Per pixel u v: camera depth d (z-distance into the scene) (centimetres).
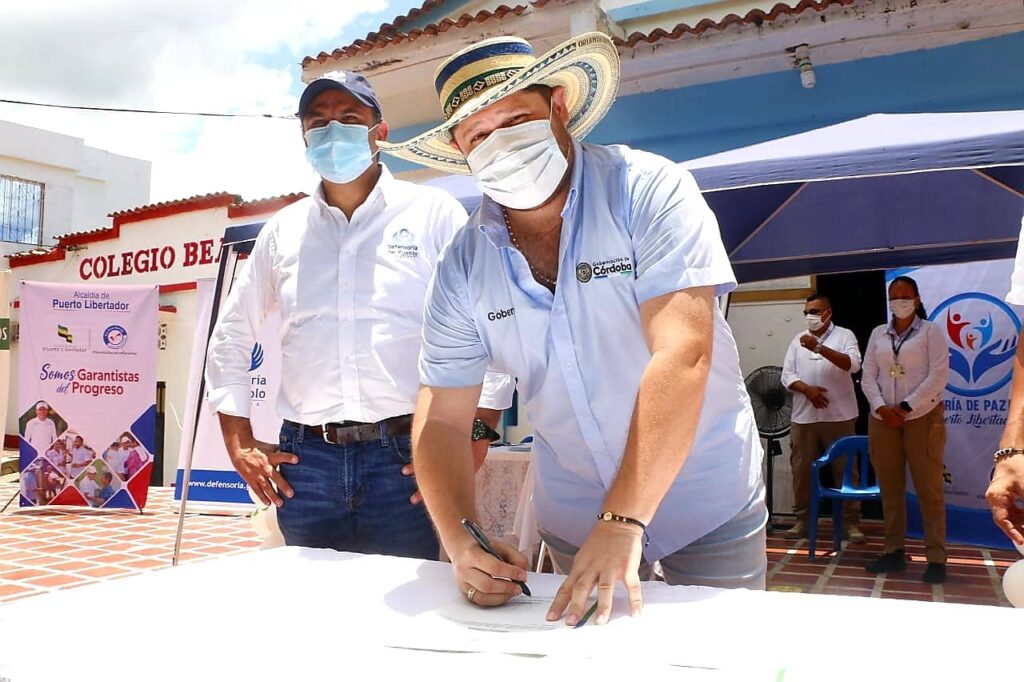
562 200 140
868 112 584
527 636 93
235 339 221
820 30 559
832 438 560
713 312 127
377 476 198
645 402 117
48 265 1286
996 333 535
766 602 107
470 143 141
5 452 1300
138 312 727
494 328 146
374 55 725
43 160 1686
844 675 77
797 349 577
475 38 679
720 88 630
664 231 126
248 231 338
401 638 93
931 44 559
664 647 87
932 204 411
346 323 200
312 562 139
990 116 297
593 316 139
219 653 87
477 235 148
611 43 139
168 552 530
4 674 81
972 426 540
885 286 660
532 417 159
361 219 208
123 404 721
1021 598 226
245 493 693
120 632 96
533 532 325
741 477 153
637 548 108
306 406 203
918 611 101
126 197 1853
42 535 596
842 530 582
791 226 441
